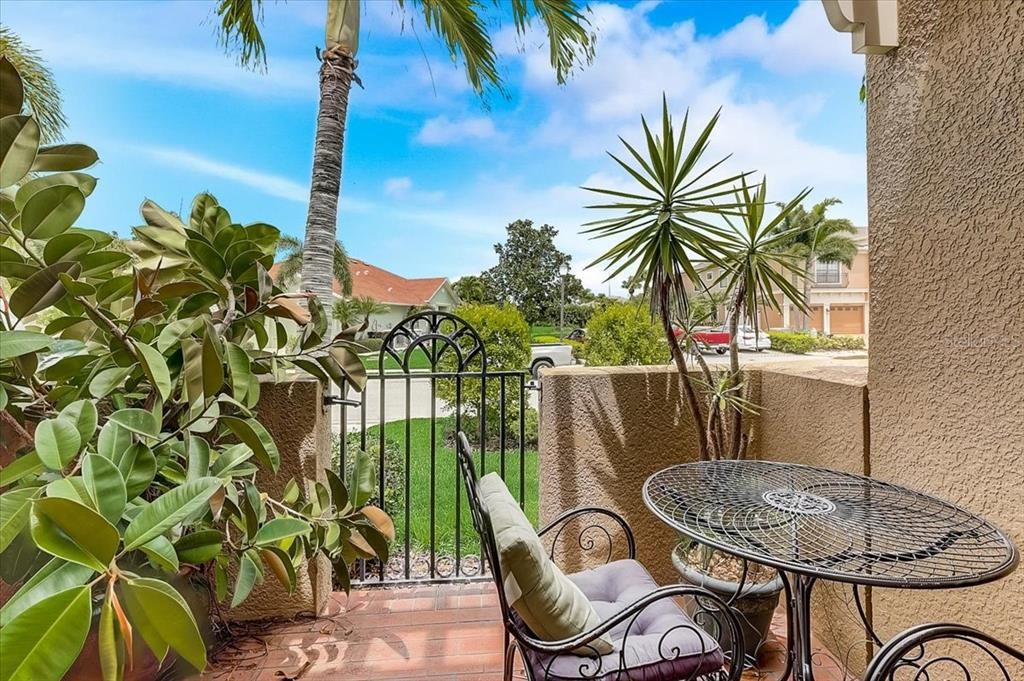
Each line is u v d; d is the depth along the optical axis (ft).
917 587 3.42
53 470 3.45
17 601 2.84
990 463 4.62
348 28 12.20
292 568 5.49
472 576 8.56
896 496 4.95
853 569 3.74
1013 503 4.43
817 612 6.89
